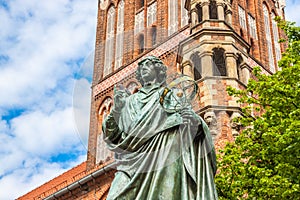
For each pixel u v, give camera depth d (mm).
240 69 25422
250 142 14219
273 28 34188
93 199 28750
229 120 21094
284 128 13078
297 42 15375
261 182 12453
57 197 30953
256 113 21422
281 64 15180
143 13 33500
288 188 12125
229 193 13844
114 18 35500
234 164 14227
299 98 13664
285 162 12539
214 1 26609
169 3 32000
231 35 25156
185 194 3424
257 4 33719
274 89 14023
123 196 3455
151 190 3420
